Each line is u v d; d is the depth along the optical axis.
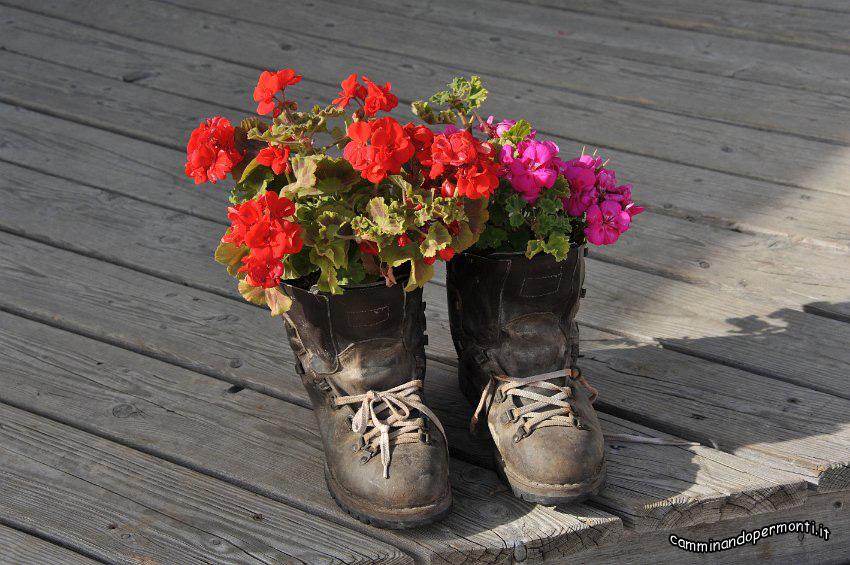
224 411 1.72
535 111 2.78
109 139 2.67
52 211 2.36
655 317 1.98
